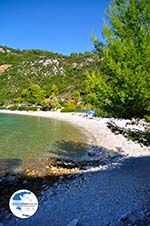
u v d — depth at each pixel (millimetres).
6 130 41750
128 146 28344
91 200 12281
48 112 95438
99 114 12711
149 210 10523
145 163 19984
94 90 12367
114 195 12758
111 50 11523
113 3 11953
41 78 161000
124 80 11008
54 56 191625
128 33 11594
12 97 136250
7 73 175125
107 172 17484
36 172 17844
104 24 12023
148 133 13477
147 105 11398
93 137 35719
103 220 10047
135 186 13969
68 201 12336
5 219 10734
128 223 9305
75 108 96438
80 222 10008
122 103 11820
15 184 15180
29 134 37250
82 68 159250
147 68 10953
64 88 132250
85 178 16281
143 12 11414
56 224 10078
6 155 22797
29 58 190375
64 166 19688
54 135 36812
